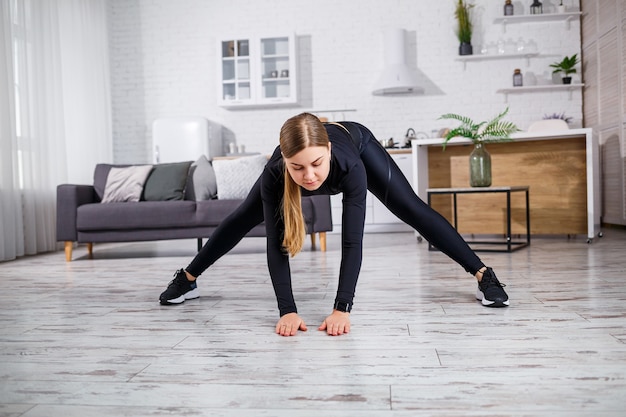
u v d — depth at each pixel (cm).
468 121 437
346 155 175
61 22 597
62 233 451
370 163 201
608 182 621
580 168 479
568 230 484
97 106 660
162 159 664
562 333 171
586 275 284
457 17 676
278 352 160
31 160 523
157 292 278
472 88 689
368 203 654
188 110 730
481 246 446
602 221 645
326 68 709
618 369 136
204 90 728
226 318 209
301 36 712
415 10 695
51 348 173
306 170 156
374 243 517
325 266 356
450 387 127
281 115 715
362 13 704
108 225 445
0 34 484
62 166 573
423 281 281
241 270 351
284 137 155
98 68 663
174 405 121
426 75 694
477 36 689
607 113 608
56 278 347
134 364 153
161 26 732
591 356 147
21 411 120
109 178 485
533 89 675
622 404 115
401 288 262
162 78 733
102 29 677
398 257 394
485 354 152
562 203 484
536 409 113
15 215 497
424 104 696
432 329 181
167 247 567
